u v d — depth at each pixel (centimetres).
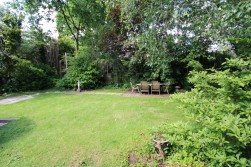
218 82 214
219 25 286
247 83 187
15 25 1045
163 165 244
